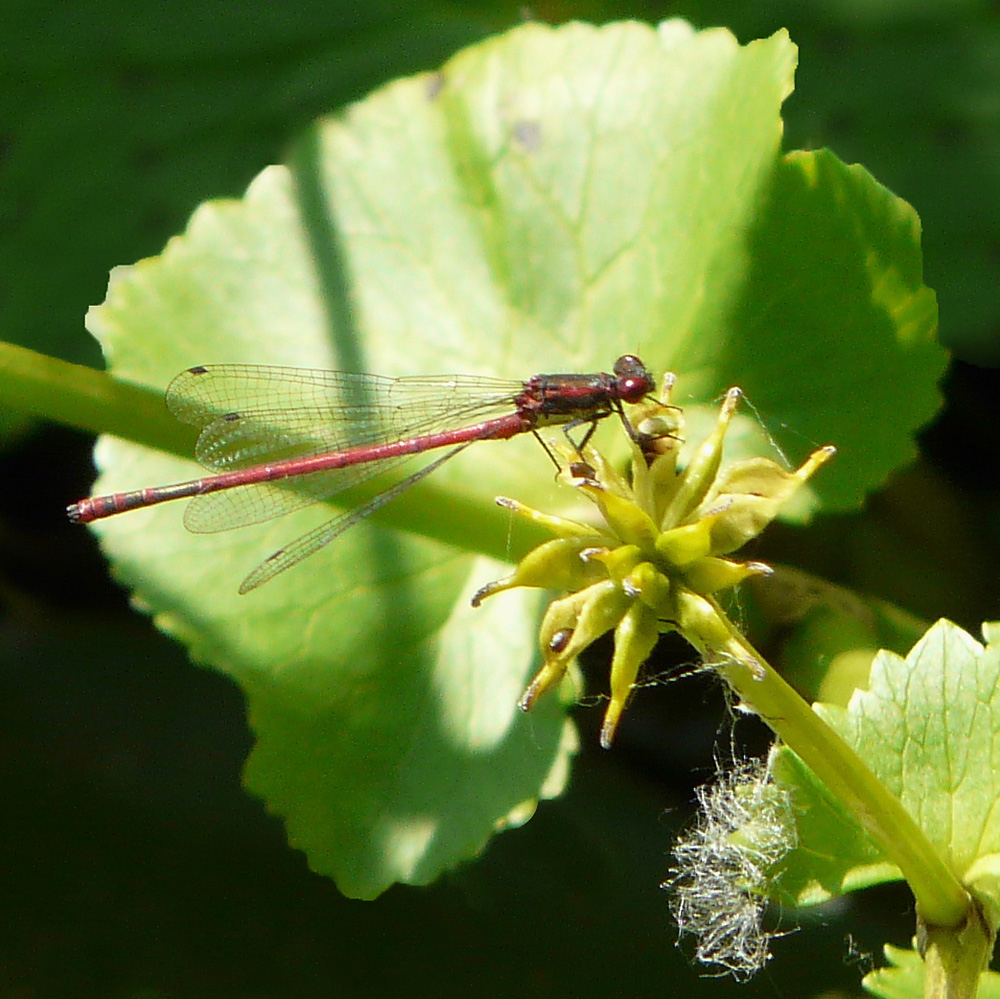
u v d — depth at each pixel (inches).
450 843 18.8
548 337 19.1
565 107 19.2
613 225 19.1
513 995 19.1
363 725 18.9
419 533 19.0
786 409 19.0
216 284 19.2
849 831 18.3
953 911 18.2
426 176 19.2
